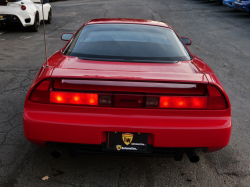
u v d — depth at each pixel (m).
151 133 1.96
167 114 1.99
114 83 1.94
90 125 1.93
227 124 2.01
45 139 1.98
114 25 2.91
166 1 22.22
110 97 1.96
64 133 1.95
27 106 2.01
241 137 3.07
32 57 6.19
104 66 2.13
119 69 2.08
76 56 2.36
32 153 2.55
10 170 2.28
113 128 1.94
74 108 1.97
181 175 2.35
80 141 1.96
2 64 5.55
